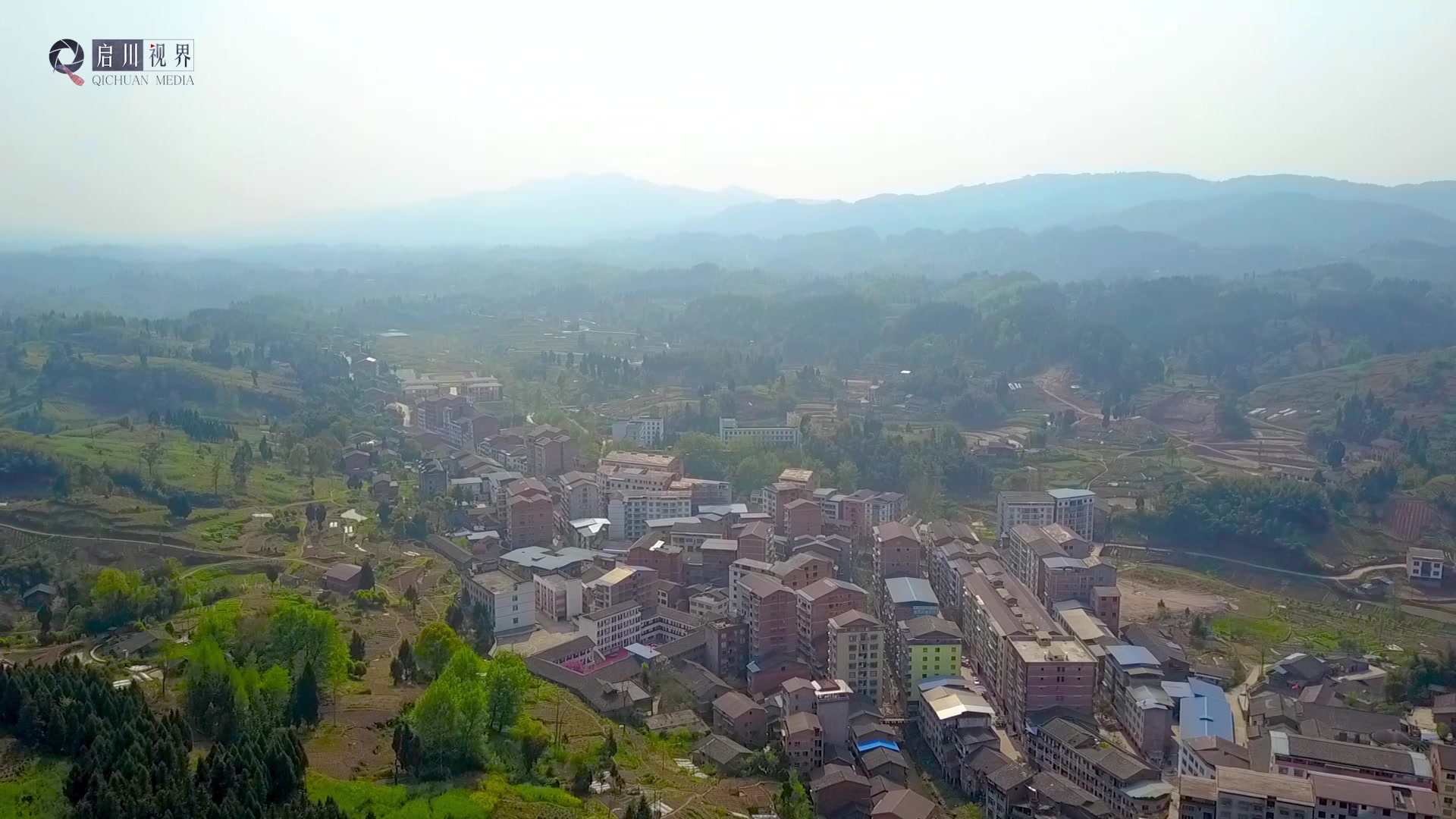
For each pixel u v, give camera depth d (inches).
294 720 6314.0
